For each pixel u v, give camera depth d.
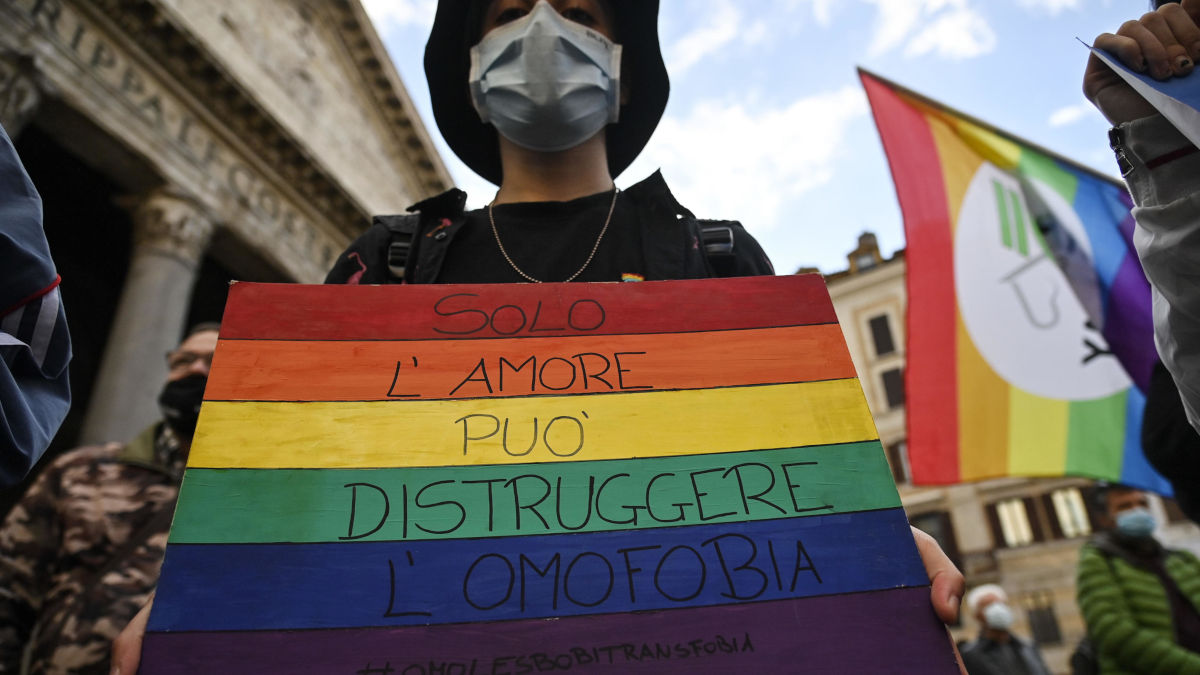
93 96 12.42
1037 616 22.03
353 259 1.71
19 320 1.09
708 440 1.12
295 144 16.30
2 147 1.19
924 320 4.35
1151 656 2.76
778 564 0.99
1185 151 1.15
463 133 2.22
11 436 1.01
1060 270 4.12
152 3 13.24
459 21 2.13
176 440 2.60
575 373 1.20
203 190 14.25
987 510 23.42
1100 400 3.84
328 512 1.02
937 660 0.91
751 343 1.24
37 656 2.12
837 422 1.14
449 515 1.03
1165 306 1.22
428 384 1.17
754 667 0.90
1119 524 3.15
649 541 1.02
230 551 0.97
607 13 2.10
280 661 0.90
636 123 2.20
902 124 4.79
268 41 17.91
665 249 1.62
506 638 0.93
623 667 0.91
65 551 2.27
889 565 0.99
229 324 1.19
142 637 0.92
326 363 1.17
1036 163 4.39
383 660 0.90
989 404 4.09
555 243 1.67
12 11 11.26
